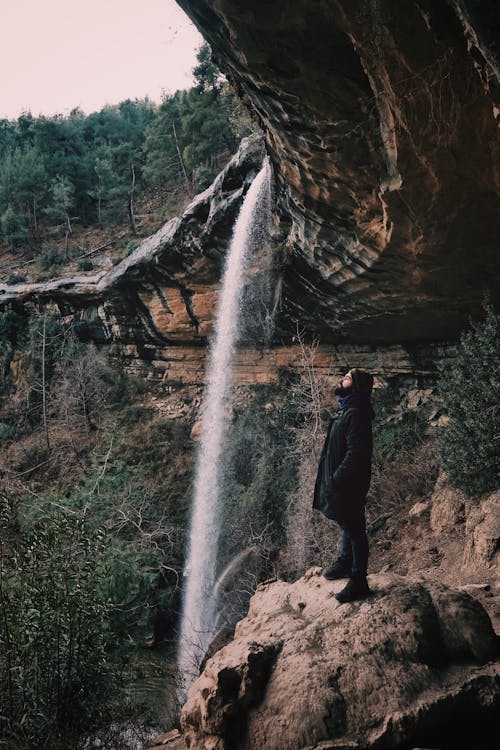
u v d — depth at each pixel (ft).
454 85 20.03
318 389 57.06
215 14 21.15
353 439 12.58
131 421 85.25
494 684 10.94
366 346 61.62
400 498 44.45
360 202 30.71
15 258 164.66
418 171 24.90
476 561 25.53
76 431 87.35
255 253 55.62
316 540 48.11
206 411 78.89
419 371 57.16
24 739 13.51
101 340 95.91
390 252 34.32
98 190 166.40
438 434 32.17
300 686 10.98
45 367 95.14
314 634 12.11
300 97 24.07
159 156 163.43
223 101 129.08
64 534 16.15
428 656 11.40
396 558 34.04
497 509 26.61
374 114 23.82
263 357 74.02
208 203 63.05
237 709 11.23
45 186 170.40
